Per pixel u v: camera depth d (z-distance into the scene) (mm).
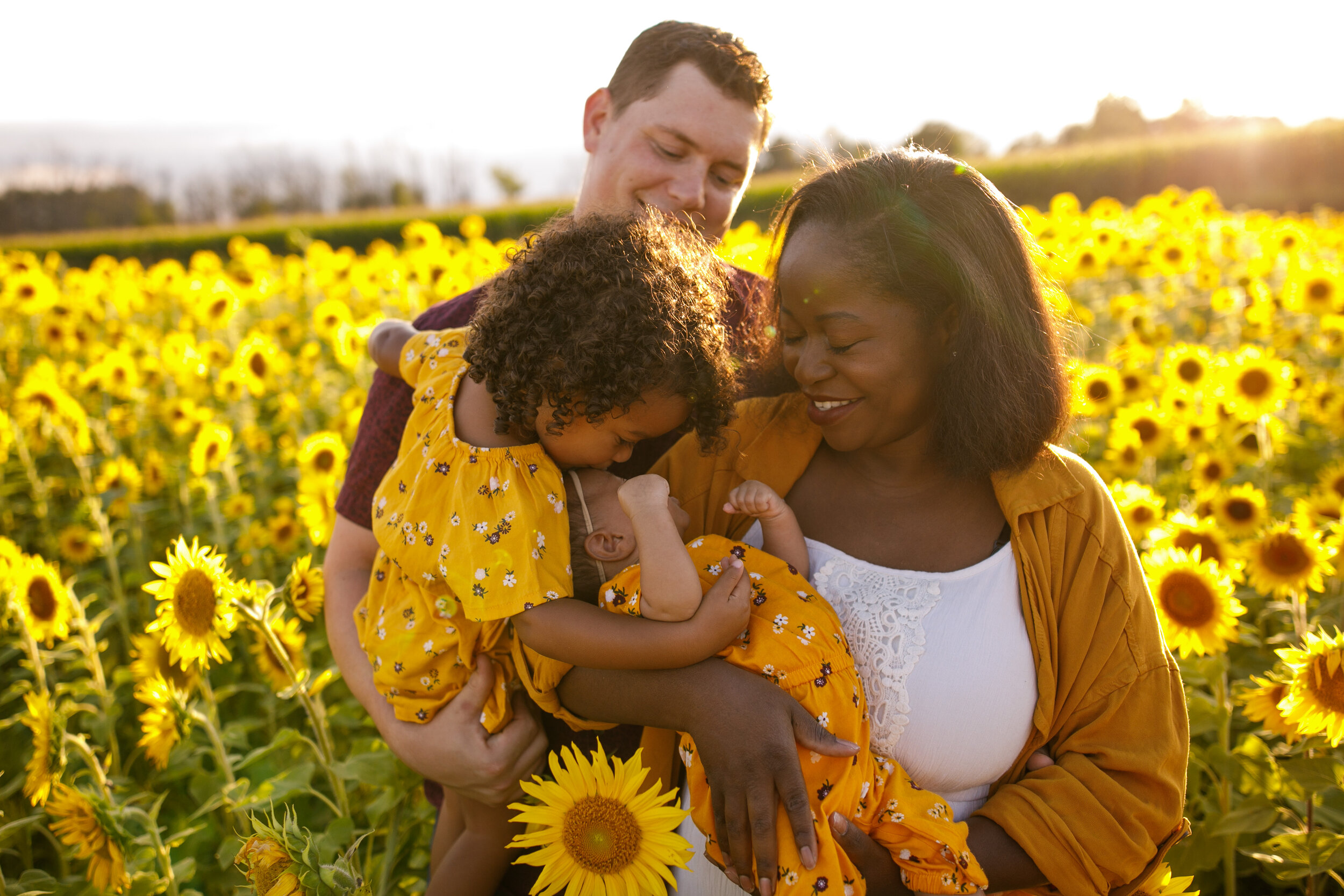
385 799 2092
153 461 4656
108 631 3809
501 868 1706
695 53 2064
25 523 4812
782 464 1648
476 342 1531
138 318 9000
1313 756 1983
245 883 2084
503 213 25375
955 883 1316
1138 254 6523
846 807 1333
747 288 1938
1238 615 2078
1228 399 3730
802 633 1413
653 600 1381
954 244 1391
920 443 1544
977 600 1474
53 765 1963
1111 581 1472
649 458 1840
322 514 3066
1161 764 1405
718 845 1351
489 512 1491
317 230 26297
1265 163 25016
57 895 1962
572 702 1502
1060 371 1490
